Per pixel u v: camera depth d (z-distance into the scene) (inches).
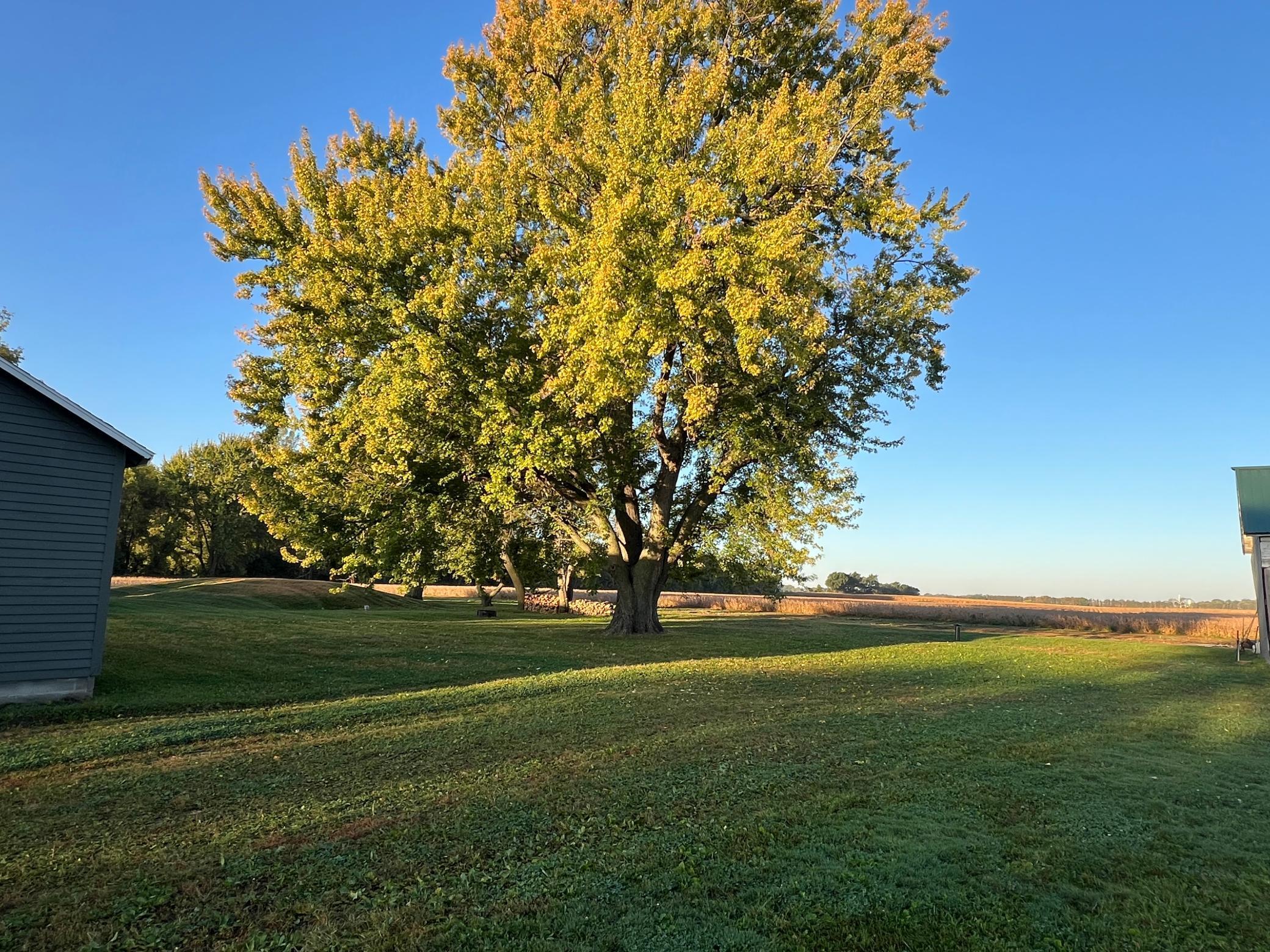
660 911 188.5
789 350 741.3
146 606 997.8
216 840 231.1
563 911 187.8
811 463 971.3
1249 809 278.8
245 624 865.5
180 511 2581.2
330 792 282.4
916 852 227.9
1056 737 397.1
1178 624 1688.0
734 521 1033.5
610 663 740.0
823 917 186.5
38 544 466.6
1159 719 462.6
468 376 818.2
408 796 276.7
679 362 952.3
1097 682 657.6
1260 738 410.6
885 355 964.0
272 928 177.9
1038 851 231.9
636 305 691.4
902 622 1872.5
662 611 2206.0
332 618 1110.4
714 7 892.6
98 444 496.4
